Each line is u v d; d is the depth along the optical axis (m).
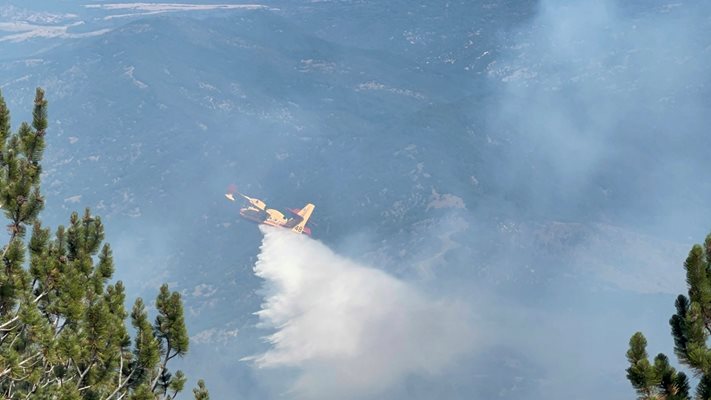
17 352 55.75
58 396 55.25
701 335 45.50
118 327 59.69
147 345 60.03
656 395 46.00
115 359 59.44
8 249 59.69
